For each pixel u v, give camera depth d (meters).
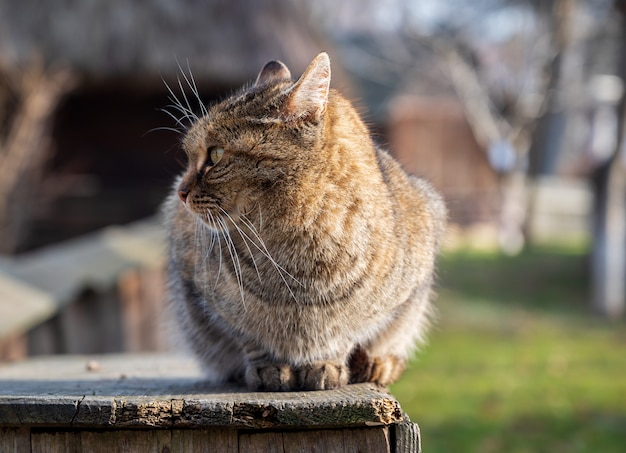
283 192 2.87
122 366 3.90
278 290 2.89
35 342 5.39
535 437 6.76
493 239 22.31
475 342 10.52
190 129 3.08
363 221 2.88
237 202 2.93
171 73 10.44
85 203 12.20
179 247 3.35
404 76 26.70
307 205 2.85
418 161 24.83
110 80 10.57
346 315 2.92
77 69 10.30
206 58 10.52
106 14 10.57
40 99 10.02
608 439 6.71
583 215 23.06
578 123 30.38
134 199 12.31
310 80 2.86
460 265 16.59
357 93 13.49
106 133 12.31
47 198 11.95
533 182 20.91
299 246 2.87
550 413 7.42
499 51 26.52
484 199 24.34
